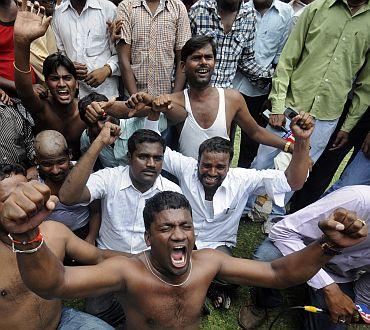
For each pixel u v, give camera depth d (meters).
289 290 3.47
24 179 2.17
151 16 3.66
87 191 2.85
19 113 3.26
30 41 2.91
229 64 3.81
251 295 3.21
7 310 2.23
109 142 2.67
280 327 3.18
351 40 3.47
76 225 3.13
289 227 2.89
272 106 3.74
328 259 1.83
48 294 1.62
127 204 2.96
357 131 4.08
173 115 3.23
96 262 2.56
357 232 1.67
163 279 2.06
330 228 1.67
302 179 2.95
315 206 2.82
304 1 5.13
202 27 3.77
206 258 2.16
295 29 3.70
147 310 2.07
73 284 1.73
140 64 3.76
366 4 3.40
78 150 3.62
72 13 3.72
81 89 3.85
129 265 2.02
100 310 2.84
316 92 3.65
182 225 1.99
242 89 4.16
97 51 3.79
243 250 3.80
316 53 3.60
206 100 3.23
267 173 3.10
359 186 2.74
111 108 3.13
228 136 3.37
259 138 3.53
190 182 3.15
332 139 4.11
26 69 3.03
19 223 1.36
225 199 3.08
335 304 2.69
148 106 2.99
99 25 3.75
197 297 2.12
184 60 3.17
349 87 3.64
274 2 3.94
